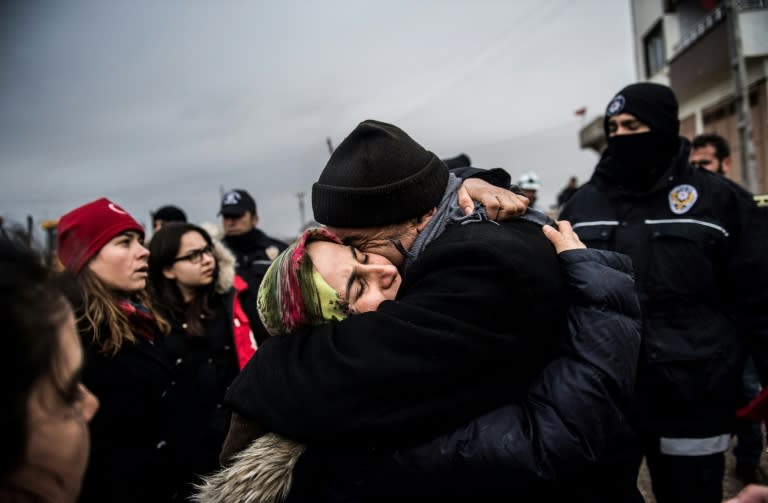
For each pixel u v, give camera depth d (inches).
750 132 264.5
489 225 39.3
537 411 36.2
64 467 24.4
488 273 35.4
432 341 33.9
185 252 93.5
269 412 35.6
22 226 26.4
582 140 717.9
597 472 36.9
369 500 37.1
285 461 36.3
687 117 470.6
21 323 21.6
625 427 38.1
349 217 39.4
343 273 38.0
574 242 42.9
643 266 75.9
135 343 65.8
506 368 36.5
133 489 61.6
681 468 72.3
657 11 502.9
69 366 24.6
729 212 74.0
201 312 95.6
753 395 113.7
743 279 71.9
